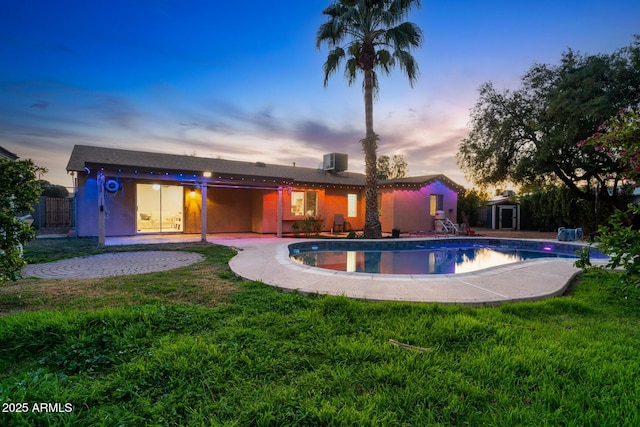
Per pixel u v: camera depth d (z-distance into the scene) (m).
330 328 3.14
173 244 10.53
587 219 17.34
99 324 3.06
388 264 8.49
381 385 2.12
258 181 12.60
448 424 1.74
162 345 2.67
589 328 3.24
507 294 4.40
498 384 2.14
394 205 17.09
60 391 2.00
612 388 2.06
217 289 4.76
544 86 14.63
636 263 3.66
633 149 3.85
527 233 18.66
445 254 10.59
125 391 2.01
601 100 11.46
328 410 1.80
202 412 1.83
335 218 17.53
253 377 2.23
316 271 5.95
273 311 3.72
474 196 25.53
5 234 3.87
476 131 16.95
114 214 12.86
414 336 2.92
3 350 2.57
